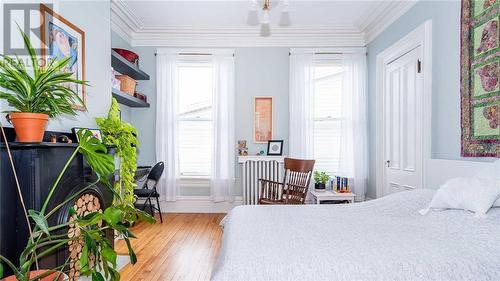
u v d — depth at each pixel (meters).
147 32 4.33
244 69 4.44
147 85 4.43
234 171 4.42
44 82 1.54
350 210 1.97
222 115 4.34
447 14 2.51
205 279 2.26
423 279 1.02
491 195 1.53
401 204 1.98
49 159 1.70
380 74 3.92
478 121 2.15
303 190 3.59
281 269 1.03
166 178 4.29
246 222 1.65
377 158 3.93
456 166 2.29
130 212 1.38
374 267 1.04
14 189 1.56
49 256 1.69
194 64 4.39
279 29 4.27
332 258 1.09
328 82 4.38
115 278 1.24
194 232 3.45
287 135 4.44
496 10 1.99
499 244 1.20
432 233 1.40
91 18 2.53
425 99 2.80
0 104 1.63
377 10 3.62
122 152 2.66
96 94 2.61
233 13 3.81
